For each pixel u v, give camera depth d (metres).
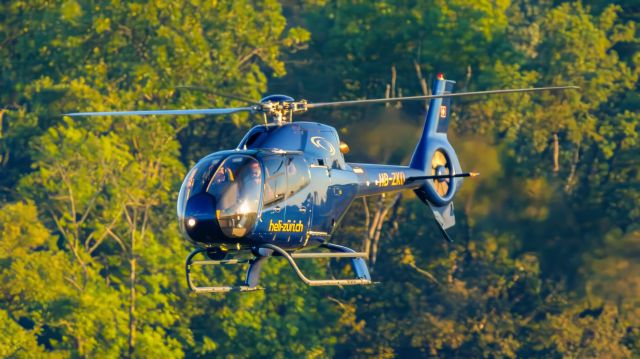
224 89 197.50
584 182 191.38
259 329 165.00
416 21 198.50
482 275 178.38
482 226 176.50
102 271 179.38
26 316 165.00
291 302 169.62
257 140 68.75
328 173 70.38
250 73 197.88
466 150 178.12
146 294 170.75
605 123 194.88
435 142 86.31
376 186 78.38
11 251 162.88
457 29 196.88
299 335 168.75
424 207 183.88
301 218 68.31
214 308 171.50
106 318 159.25
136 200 168.75
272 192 66.19
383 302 180.75
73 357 159.75
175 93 196.50
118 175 171.12
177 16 197.62
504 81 193.00
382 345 177.25
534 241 176.25
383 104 178.88
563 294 175.50
